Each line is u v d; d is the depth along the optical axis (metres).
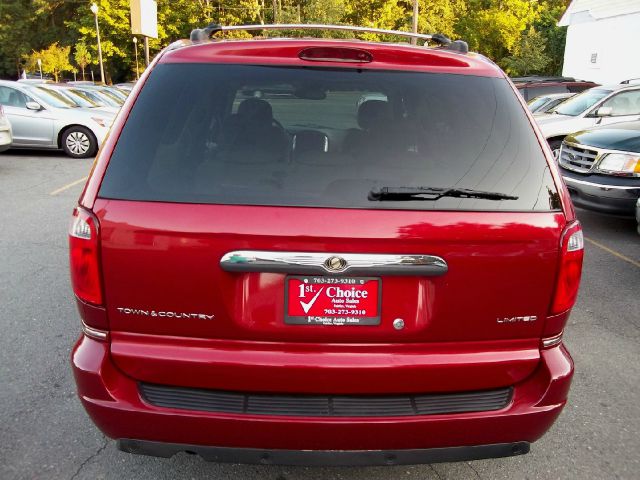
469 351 2.20
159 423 2.13
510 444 2.25
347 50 2.42
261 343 2.14
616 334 4.51
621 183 7.12
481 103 2.39
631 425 3.27
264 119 2.29
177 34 57.91
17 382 3.57
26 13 72.94
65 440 3.01
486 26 49.53
